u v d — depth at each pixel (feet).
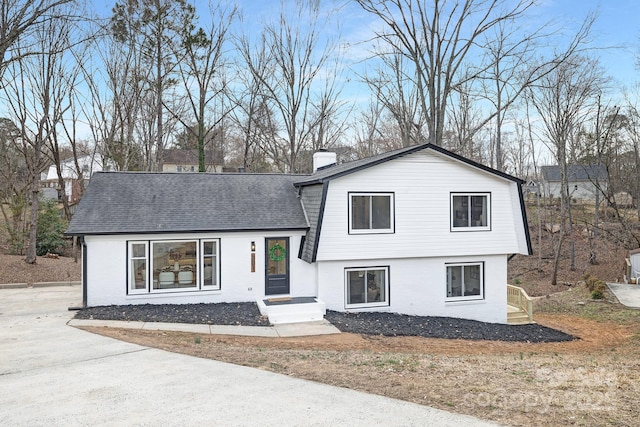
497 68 94.43
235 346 34.47
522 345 43.45
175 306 47.26
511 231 54.90
